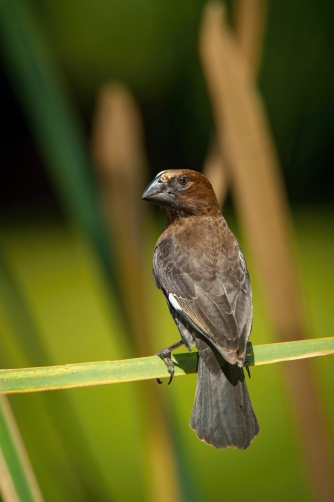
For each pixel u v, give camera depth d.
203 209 8.38
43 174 37.69
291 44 29.77
